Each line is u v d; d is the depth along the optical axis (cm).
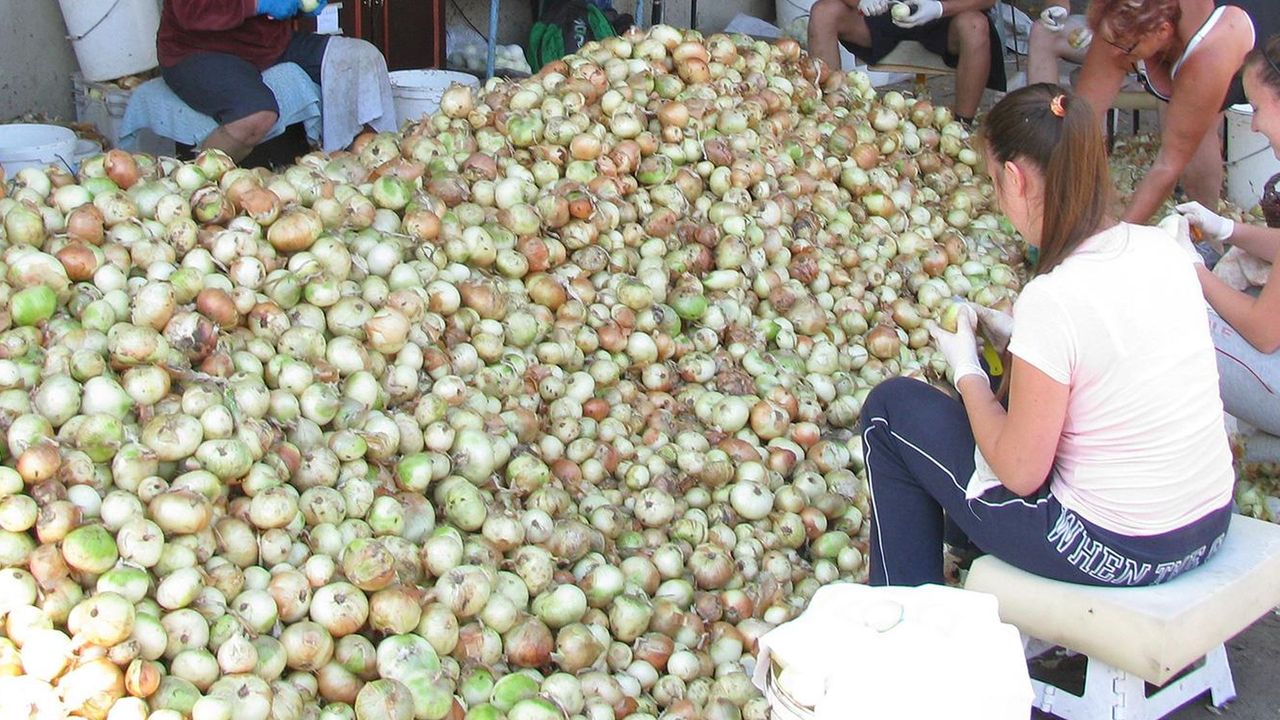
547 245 368
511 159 404
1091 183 216
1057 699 257
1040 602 238
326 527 252
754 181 435
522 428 309
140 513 229
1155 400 220
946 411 252
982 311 256
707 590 292
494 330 332
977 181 538
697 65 469
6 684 202
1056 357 216
